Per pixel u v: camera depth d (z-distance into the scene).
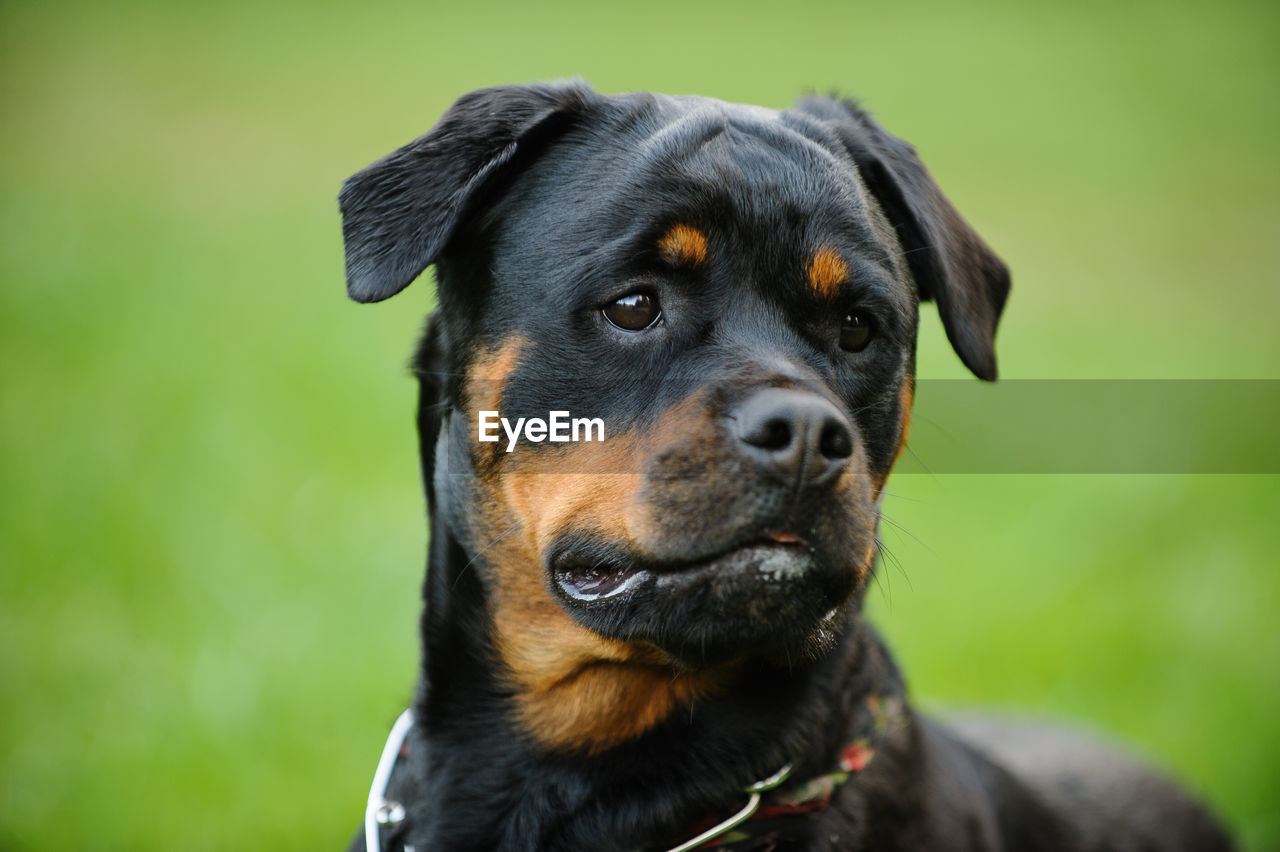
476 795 2.99
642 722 2.88
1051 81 18.70
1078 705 5.47
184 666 5.29
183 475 6.80
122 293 9.73
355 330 9.12
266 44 19.88
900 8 22.25
